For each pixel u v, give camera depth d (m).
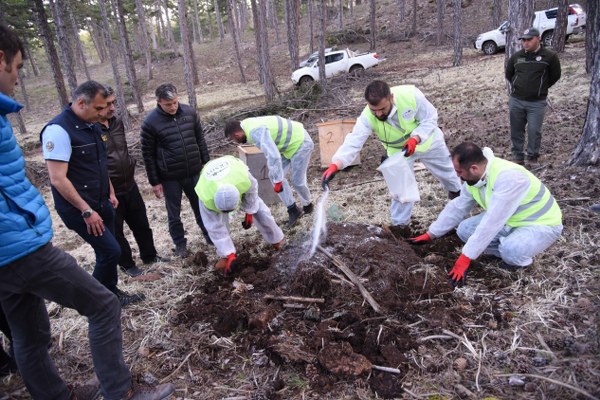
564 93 8.59
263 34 14.45
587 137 4.86
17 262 2.00
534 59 5.11
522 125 5.52
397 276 3.25
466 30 23.31
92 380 2.78
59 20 11.70
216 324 3.18
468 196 3.45
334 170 3.79
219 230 3.66
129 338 3.18
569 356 2.50
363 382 2.52
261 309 3.18
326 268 3.36
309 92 13.58
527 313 2.87
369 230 3.84
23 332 2.27
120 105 16.17
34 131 18.08
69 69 12.09
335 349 2.65
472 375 2.48
